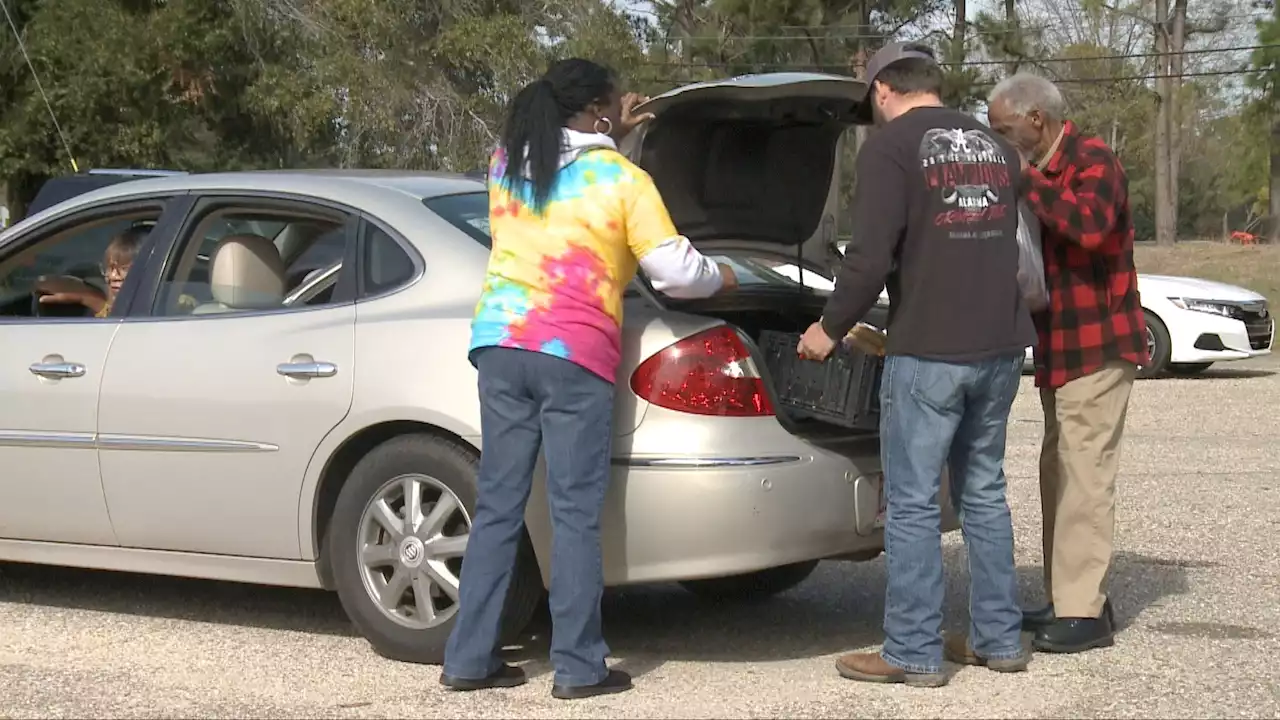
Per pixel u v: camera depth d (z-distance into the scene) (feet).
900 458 15.52
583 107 15.24
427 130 91.09
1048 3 198.08
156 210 18.90
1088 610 16.96
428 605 16.46
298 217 17.92
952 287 15.16
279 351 17.04
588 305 14.83
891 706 14.97
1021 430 37.86
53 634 18.35
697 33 137.18
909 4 137.49
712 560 15.38
